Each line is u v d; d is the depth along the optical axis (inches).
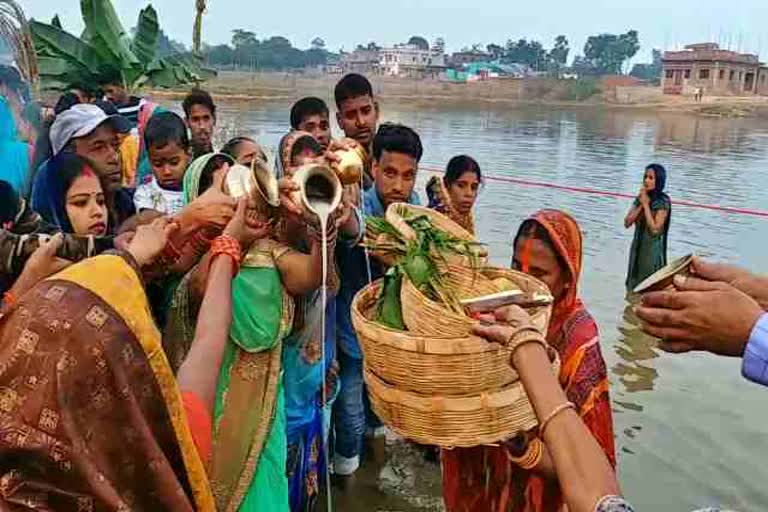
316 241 109.3
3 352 57.7
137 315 61.2
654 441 196.1
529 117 1727.4
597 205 535.8
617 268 372.2
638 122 1612.9
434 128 1280.8
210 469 107.3
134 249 85.0
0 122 154.9
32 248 89.4
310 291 115.9
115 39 452.8
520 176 689.0
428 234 112.0
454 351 89.7
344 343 168.9
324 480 167.2
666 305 61.5
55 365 56.6
